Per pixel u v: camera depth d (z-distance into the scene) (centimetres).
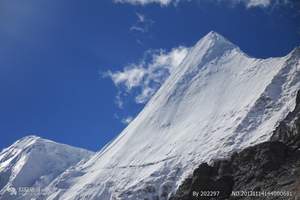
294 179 19725
